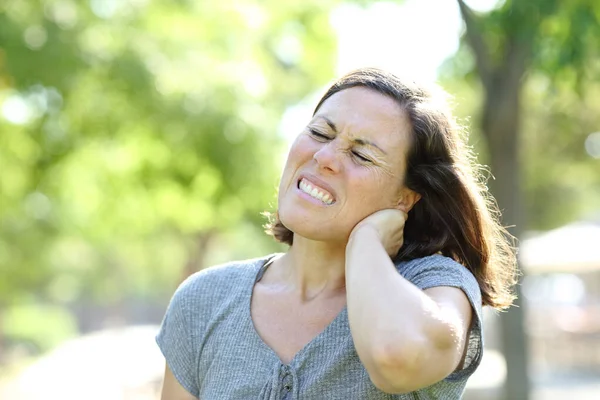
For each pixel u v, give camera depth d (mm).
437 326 2482
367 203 2920
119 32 11117
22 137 11953
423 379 2482
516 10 7812
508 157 9242
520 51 8828
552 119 20625
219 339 2988
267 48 12156
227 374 2922
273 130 11961
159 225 19531
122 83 10859
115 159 12508
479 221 3080
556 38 8328
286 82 13141
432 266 2852
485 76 9125
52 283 46281
